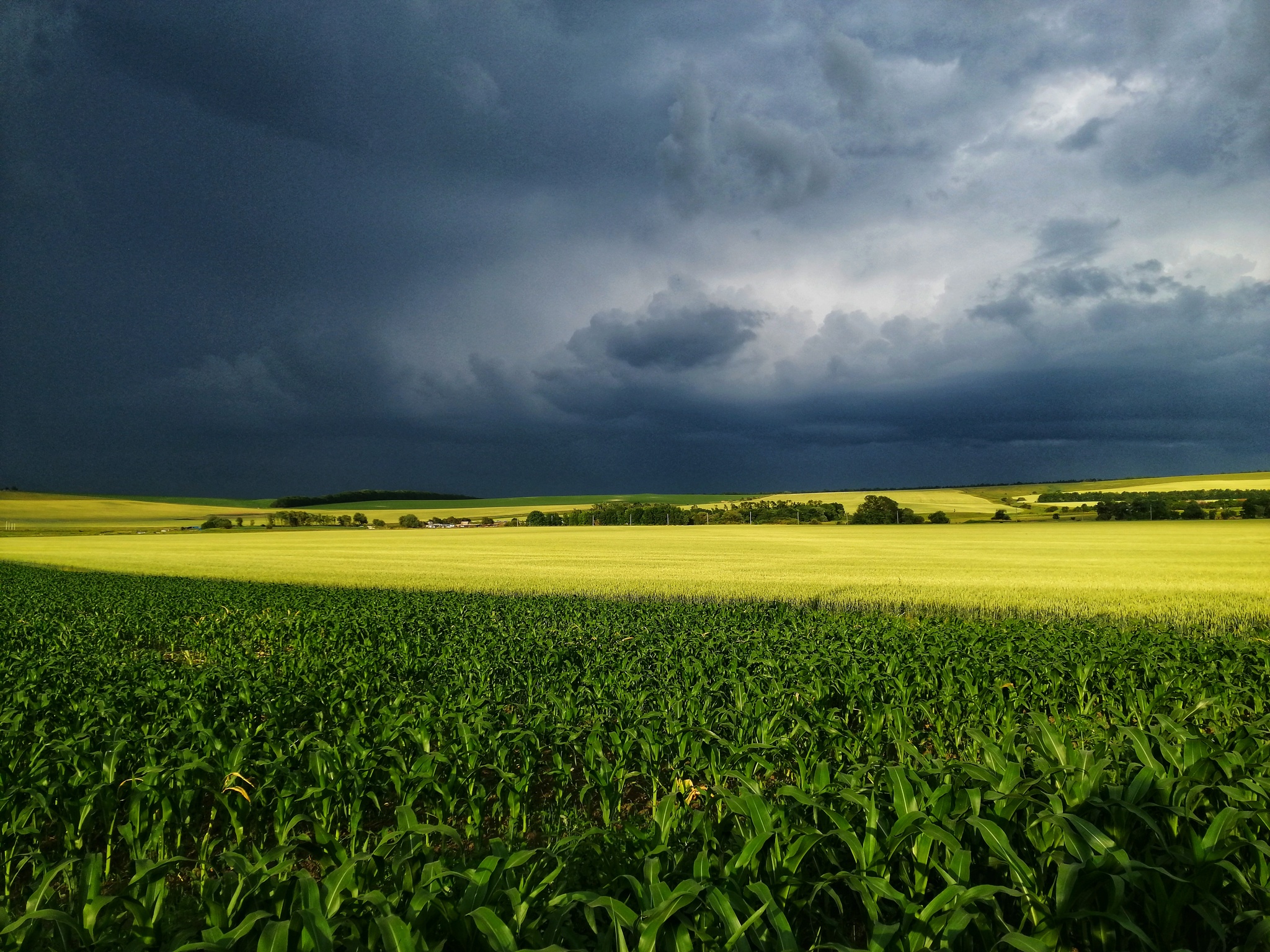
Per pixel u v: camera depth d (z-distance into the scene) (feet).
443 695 33.91
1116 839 15.72
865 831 15.79
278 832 21.03
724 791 17.81
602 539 270.05
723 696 35.91
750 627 60.49
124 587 109.50
